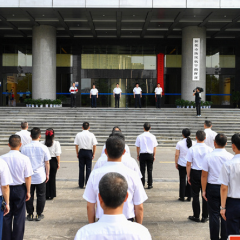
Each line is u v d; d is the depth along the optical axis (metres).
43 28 24.05
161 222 5.14
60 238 4.42
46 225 4.96
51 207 5.96
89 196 2.90
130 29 25.23
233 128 17.22
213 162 4.18
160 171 9.64
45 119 18.41
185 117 18.72
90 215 2.89
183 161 6.35
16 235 4.19
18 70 28.48
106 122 18.06
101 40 28.30
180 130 17.06
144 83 28.61
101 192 1.86
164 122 18.02
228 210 3.55
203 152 5.20
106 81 28.72
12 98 28.44
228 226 3.56
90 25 23.61
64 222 5.11
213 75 28.62
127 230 1.81
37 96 24.39
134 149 14.45
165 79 28.55
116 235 1.80
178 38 27.97
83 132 7.51
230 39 28.17
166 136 16.56
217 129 17.25
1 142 15.81
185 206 6.09
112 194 1.82
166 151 14.07
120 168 2.95
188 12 21.00
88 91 28.58
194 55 24.28
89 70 28.53
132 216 2.96
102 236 1.79
